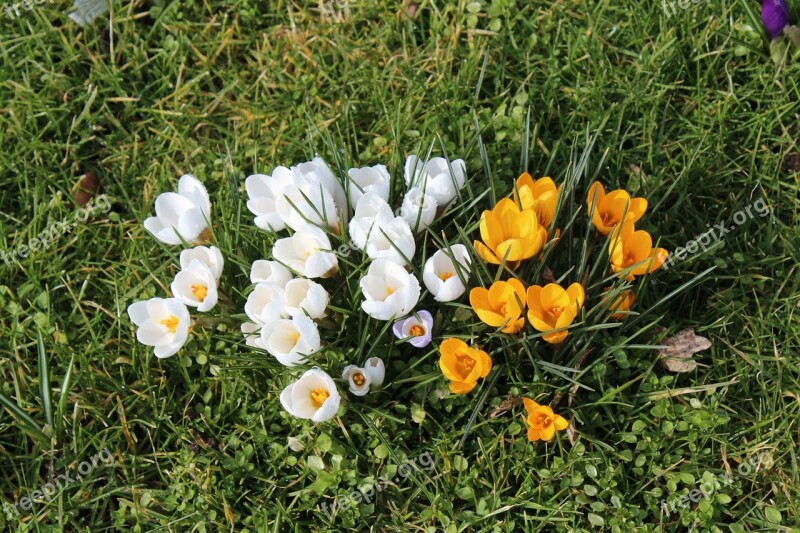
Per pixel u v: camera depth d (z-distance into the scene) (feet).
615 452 3.88
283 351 3.82
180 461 3.95
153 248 4.24
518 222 3.77
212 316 3.96
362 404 3.89
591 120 4.36
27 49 4.56
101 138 4.50
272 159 4.31
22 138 4.42
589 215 3.88
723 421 3.89
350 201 4.00
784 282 4.09
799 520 3.85
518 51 4.50
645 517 3.86
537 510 3.87
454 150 4.29
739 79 4.46
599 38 4.48
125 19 4.60
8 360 4.11
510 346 3.87
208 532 3.90
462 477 3.89
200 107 4.53
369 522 3.90
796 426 3.95
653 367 4.02
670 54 4.42
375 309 3.74
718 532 3.83
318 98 4.48
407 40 4.58
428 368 3.93
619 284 3.85
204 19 4.66
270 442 3.97
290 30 4.62
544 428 3.80
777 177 4.28
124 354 4.12
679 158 4.35
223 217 4.09
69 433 4.02
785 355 4.02
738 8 4.48
